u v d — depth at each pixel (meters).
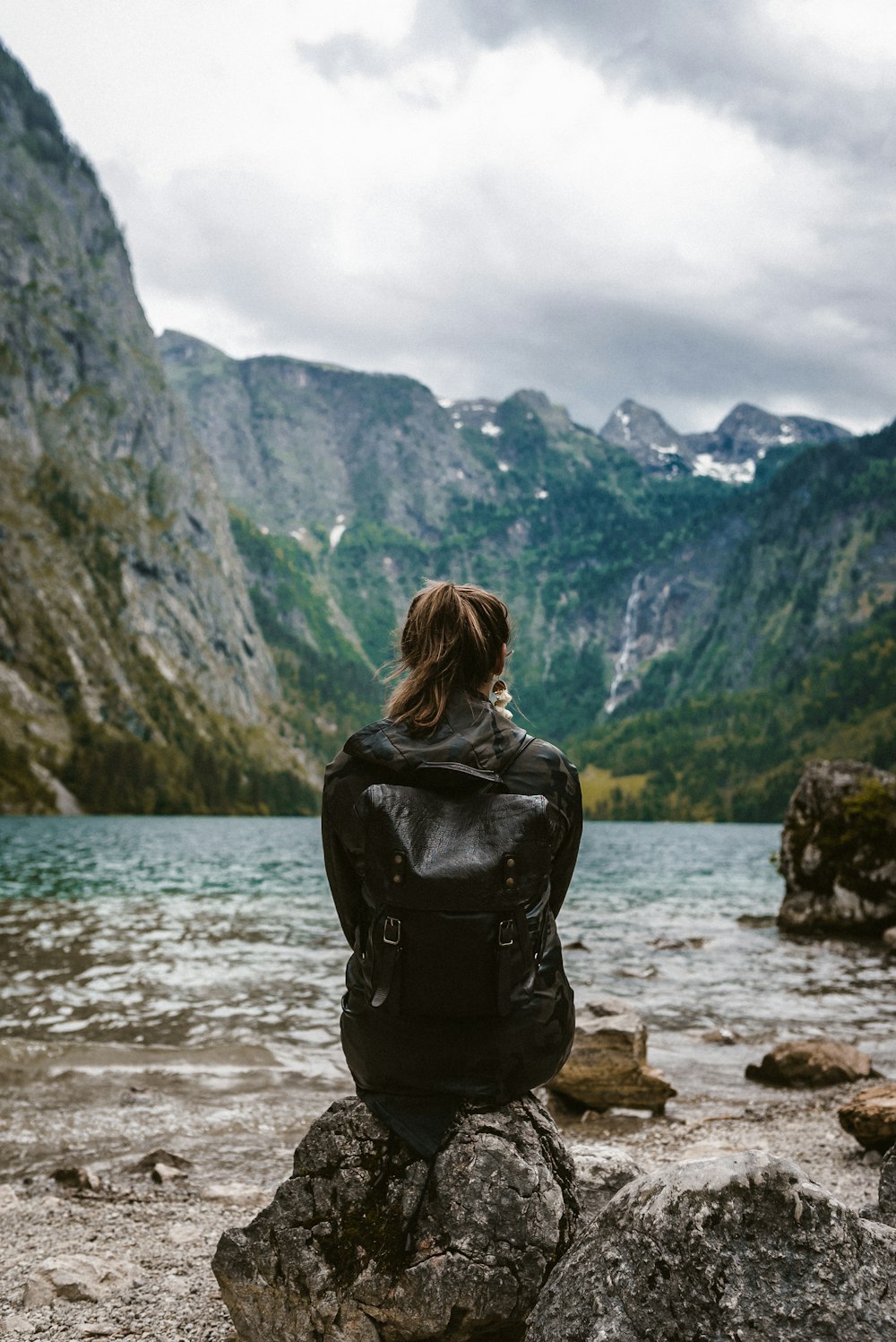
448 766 2.60
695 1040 13.09
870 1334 2.28
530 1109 3.00
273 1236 2.89
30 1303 4.38
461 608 2.82
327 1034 12.86
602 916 31.16
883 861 28.30
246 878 43.00
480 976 2.53
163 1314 4.20
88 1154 7.89
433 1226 2.76
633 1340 2.36
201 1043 12.10
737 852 91.19
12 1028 12.75
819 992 17.44
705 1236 2.41
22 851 63.12
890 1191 3.77
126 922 24.98
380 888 2.53
